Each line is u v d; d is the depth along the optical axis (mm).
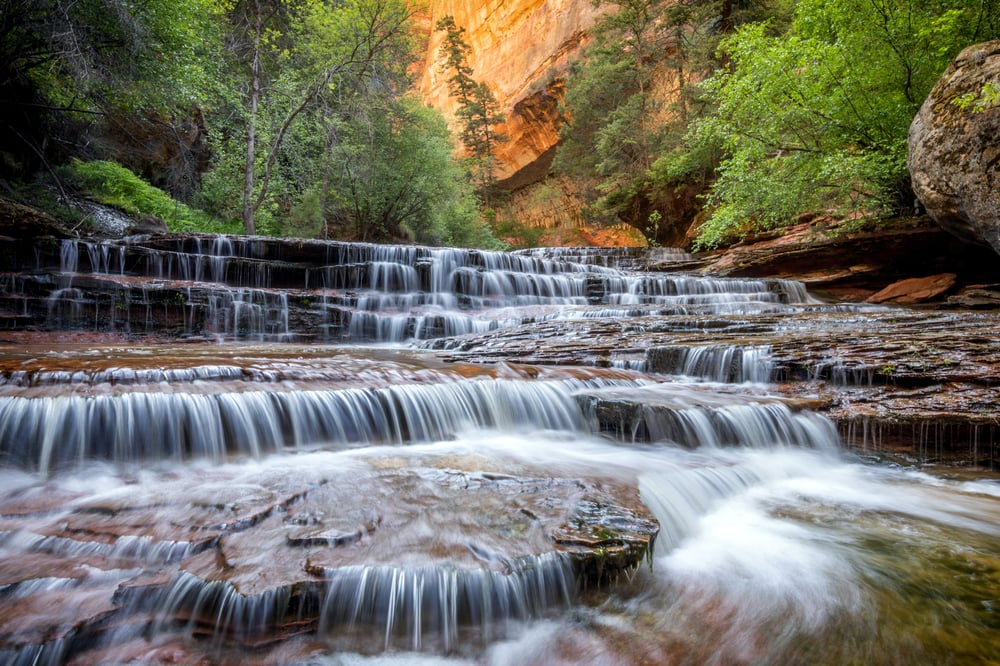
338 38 21812
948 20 9695
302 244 13039
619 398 5621
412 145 24500
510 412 5742
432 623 2387
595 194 34469
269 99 21938
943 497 4289
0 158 13023
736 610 2652
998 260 12117
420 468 4016
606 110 29719
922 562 3156
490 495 3408
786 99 12828
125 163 17703
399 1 21250
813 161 13086
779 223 16906
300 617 2262
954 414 4930
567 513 3121
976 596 2760
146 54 12438
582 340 8344
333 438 4809
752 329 8227
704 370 6934
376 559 2488
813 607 2678
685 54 25047
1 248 9547
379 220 25797
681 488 4008
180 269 11305
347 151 22641
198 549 2582
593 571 2672
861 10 11398
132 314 9500
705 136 14758
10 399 3746
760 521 3805
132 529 2771
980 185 8406
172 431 4203
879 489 4480
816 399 5629
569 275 15086
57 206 13070
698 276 15258
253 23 22047
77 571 2400
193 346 8789
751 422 5238
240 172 21672
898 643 2371
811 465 5062
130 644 2119
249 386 4809
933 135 9156
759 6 22000
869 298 13289
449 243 30594
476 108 44406
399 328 11289
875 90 12070
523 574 2504
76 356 6051
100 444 3973
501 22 47312
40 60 12383
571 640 2418
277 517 2971
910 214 13359
